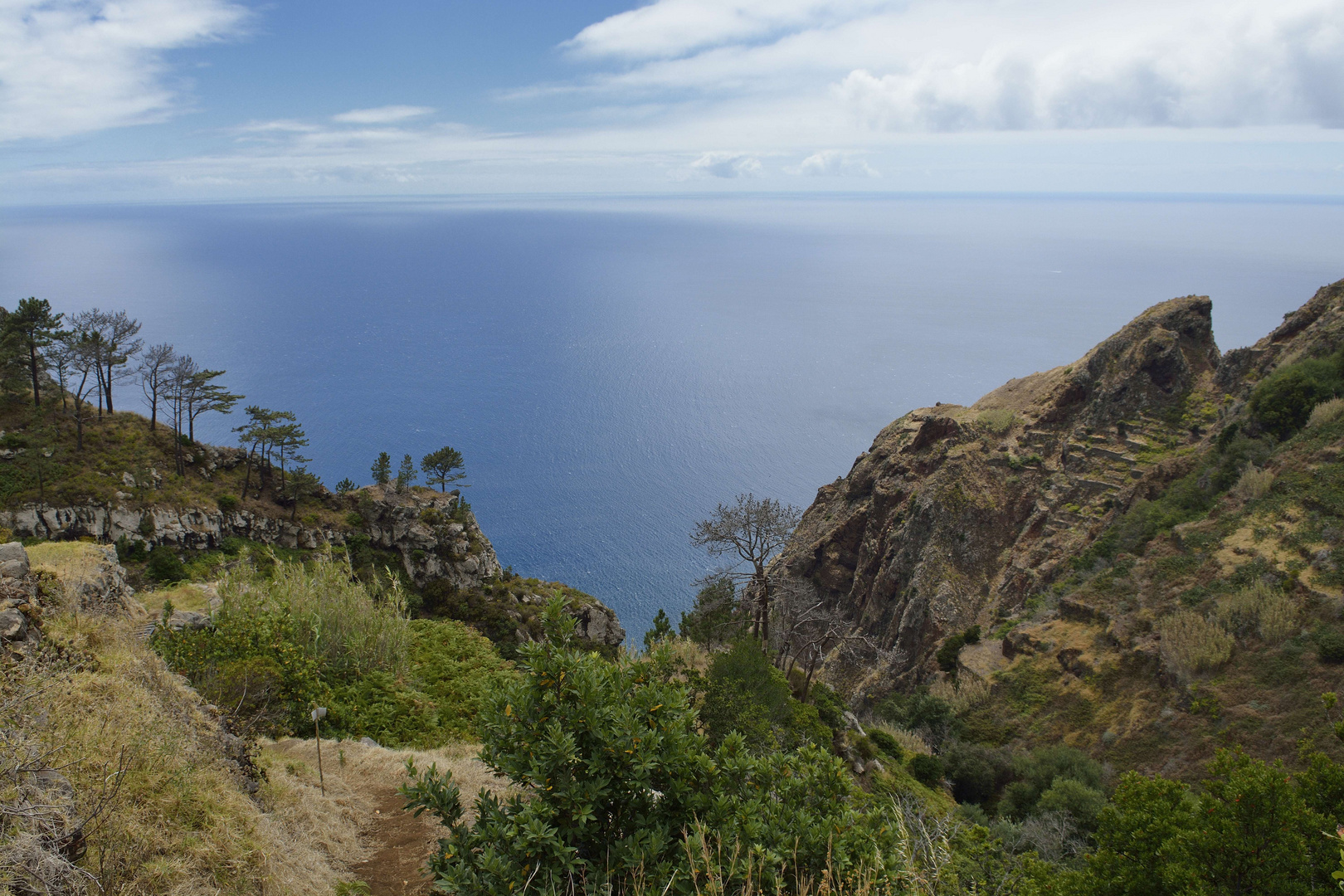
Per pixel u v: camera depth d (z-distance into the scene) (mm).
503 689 7031
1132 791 13969
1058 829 25484
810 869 6293
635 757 6543
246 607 16625
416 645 22375
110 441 66688
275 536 64562
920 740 39531
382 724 16750
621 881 6199
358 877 9469
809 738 21484
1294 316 61406
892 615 67750
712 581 34750
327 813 10766
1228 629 38781
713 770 6910
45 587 9891
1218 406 63125
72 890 5445
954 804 29578
